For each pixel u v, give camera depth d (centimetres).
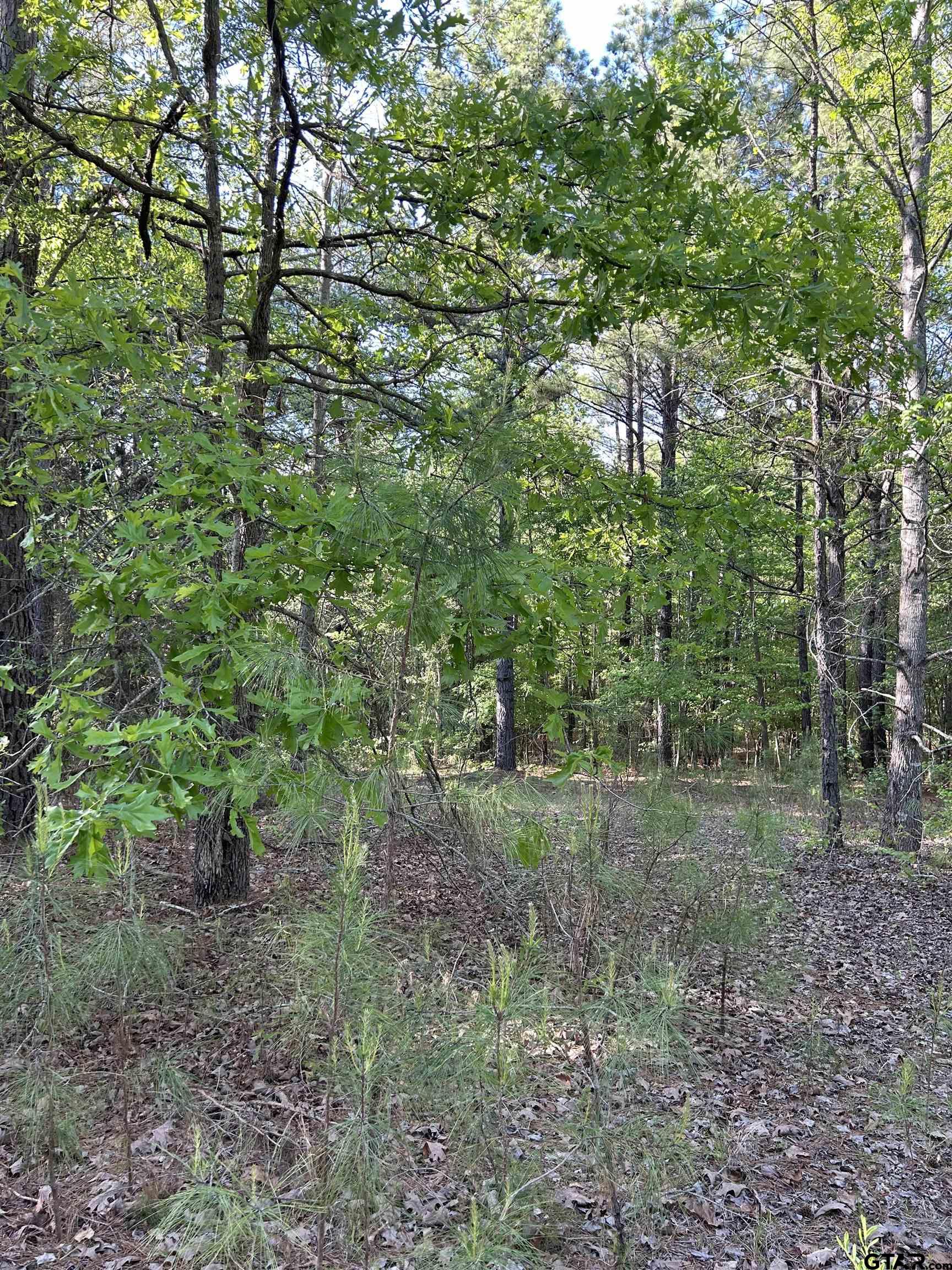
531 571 284
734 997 555
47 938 306
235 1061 358
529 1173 278
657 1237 294
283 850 618
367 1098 224
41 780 235
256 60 534
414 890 550
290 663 248
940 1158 391
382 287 757
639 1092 369
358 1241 239
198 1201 219
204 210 605
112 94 577
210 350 485
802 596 1155
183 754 229
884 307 1016
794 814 1054
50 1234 272
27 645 581
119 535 247
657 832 516
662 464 1680
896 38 929
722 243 438
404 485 293
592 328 445
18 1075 308
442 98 545
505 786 310
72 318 282
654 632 1609
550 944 432
